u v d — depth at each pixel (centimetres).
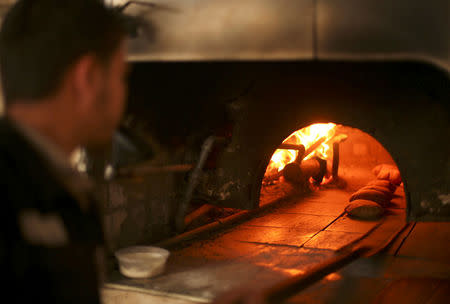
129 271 294
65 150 70
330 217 495
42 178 61
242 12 217
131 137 195
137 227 351
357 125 337
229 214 476
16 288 57
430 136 316
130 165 193
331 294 267
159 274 303
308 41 206
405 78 305
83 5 68
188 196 379
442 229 435
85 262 65
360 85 327
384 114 327
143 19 237
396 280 292
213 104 359
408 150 323
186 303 264
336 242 392
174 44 232
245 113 376
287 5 209
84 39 67
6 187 58
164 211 388
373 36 198
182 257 345
